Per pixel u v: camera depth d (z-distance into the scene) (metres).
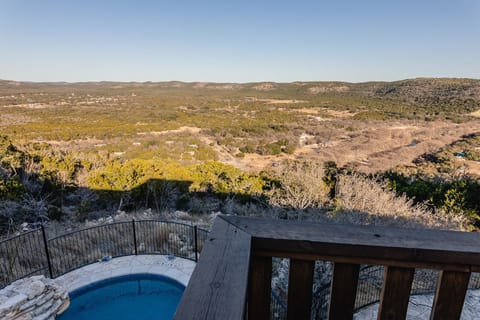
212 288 0.62
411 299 4.43
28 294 3.98
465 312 4.21
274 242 0.78
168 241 6.71
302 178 9.88
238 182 12.99
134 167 11.63
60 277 5.04
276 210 8.83
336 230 0.81
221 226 0.85
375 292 4.35
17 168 11.17
